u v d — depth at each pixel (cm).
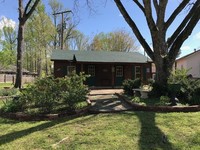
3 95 1228
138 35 1103
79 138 522
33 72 5094
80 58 1928
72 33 4041
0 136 559
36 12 3372
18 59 1597
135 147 468
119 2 1112
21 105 813
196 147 462
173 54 1064
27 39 3681
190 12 1058
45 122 673
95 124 630
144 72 2141
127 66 2139
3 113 785
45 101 764
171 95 863
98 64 2064
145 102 892
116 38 4647
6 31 4647
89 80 2038
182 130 567
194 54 2455
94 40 4850
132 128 586
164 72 1039
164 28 1045
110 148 465
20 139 529
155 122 637
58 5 3728
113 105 907
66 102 794
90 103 906
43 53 3712
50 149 468
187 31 1050
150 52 1083
